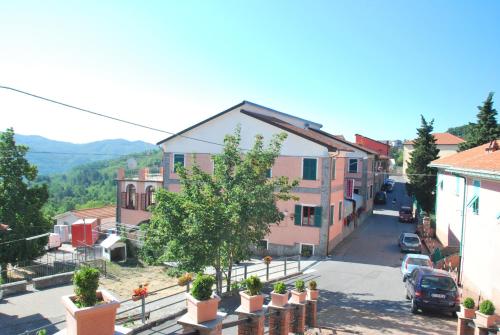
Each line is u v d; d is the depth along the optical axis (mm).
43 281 18938
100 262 25078
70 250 35844
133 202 35250
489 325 10078
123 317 12453
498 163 15219
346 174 43781
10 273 24516
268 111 34844
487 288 15586
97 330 5383
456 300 14227
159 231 15789
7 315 14922
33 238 24328
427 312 15062
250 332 8070
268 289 17859
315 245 27031
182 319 6738
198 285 6770
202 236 14648
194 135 30844
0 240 24500
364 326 12984
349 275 21594
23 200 25797
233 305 14672
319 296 17281
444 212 29797
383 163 67875
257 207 15297
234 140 17109
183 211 15391
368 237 33344
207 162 30656
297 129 30953
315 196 27016
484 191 16312
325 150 26719
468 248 18047
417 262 20078
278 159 27656
